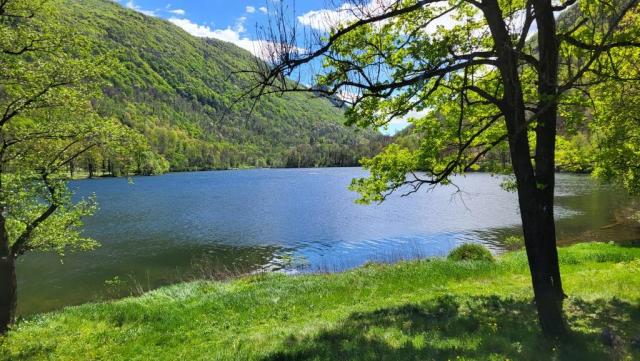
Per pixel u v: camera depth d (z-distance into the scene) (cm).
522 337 812
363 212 5769
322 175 16000
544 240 788
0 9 1270
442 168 1315
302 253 3456
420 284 1582
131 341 1159
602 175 1653
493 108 1221
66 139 1476
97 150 1548
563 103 887
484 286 1451
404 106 991
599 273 1496
